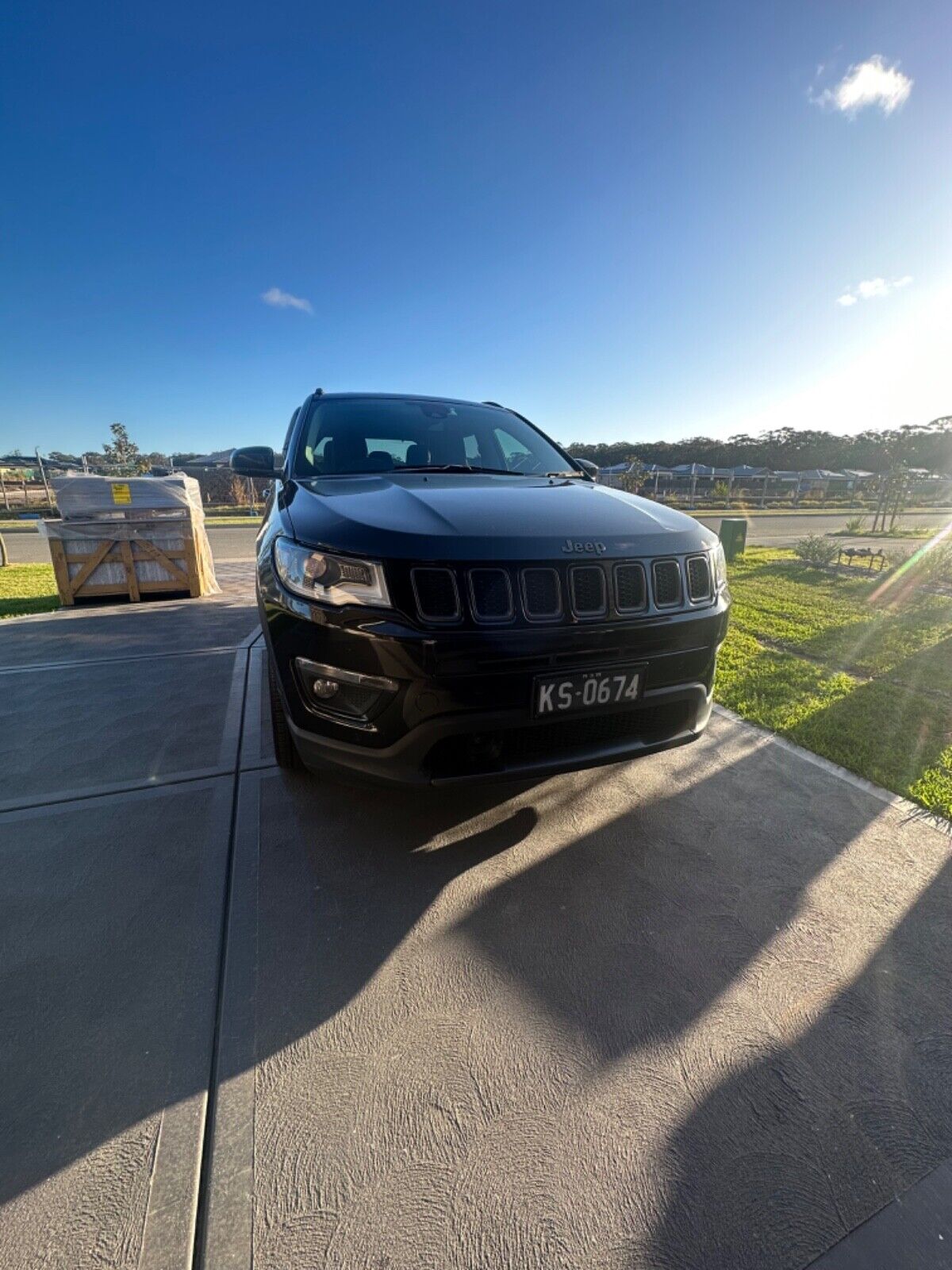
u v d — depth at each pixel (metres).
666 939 1.58
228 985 1.42
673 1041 1.29
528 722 1.61
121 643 4.49
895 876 1.84
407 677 1.52
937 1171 1.05
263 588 1.93
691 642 1.82
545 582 1.60
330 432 2.80
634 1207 0.99
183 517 6.37
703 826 2.11
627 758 1.82
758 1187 1.02
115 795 2.26
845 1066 1.24
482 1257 0.92
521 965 1.49
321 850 1.94
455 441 2.96
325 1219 0.97
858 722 3.02
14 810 2.15
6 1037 1.27
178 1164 1.04
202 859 1.89
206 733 2.81
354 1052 1.26
